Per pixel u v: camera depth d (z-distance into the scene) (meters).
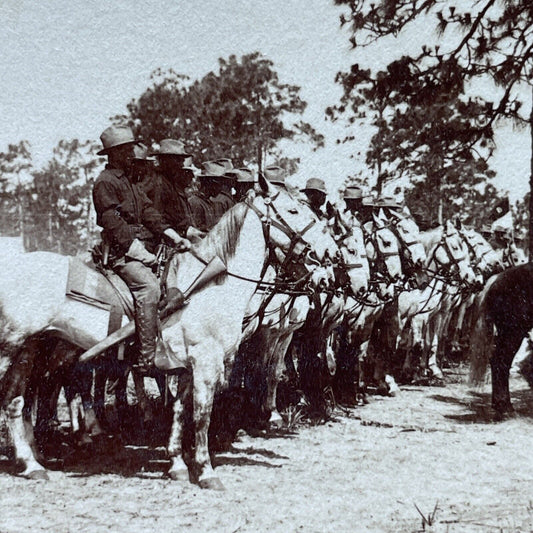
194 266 6.00
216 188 8.37
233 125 15.26
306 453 7.00
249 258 6.27
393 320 10.84
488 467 6.45
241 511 4.98
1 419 6.23
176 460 5.97
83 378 7.14
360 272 9.43
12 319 5.64
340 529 4.59
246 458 6.76
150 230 5.88
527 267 8.77
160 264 5.96
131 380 11.39
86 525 4.60
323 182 9.09
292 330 8.43
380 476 6.09
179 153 6.57
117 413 7.98
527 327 8.89
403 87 11.91
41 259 5.86
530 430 8.26
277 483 5.82
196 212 7.89
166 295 5.74
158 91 16.17
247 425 8.13
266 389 8.36
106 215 5.61
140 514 4.87
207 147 15.73
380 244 10.20
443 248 12.55
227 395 8.09
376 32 11.59
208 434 7.59
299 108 14.67
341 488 5.67
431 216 16.12
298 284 7.24
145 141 16.69
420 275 10.92
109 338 5.66
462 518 4.85
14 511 4.87
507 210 16.61
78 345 5.84
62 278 5.86
